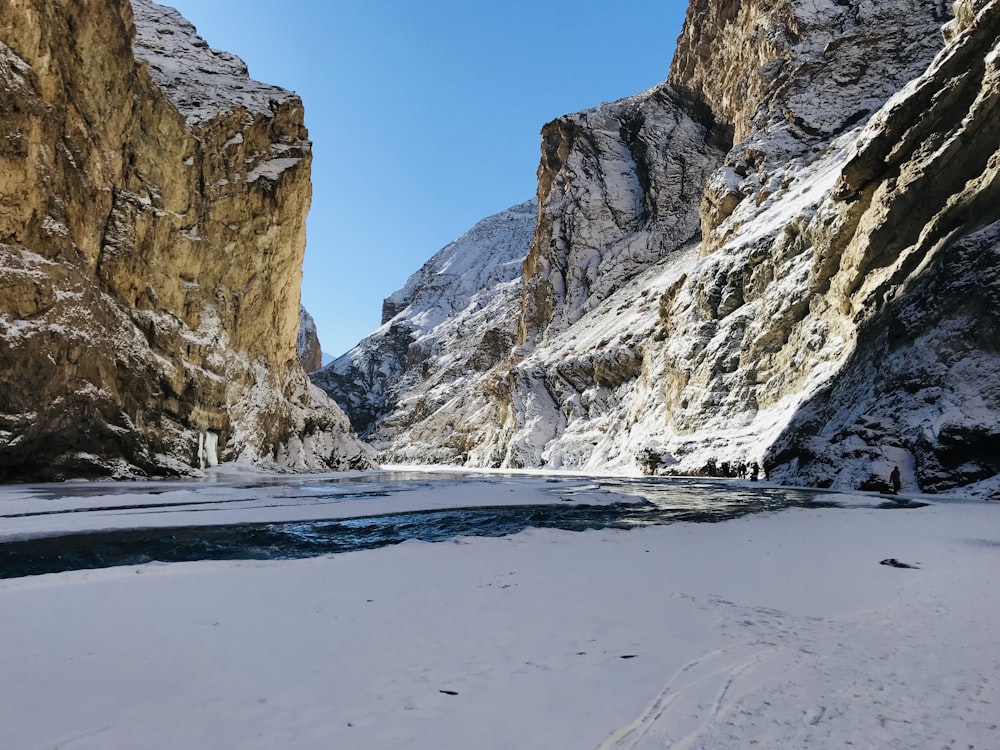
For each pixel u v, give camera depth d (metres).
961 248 21.52
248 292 37.44
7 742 2.91
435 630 4.93
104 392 24.58
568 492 20.86
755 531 10.85
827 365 28.70
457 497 18.39
